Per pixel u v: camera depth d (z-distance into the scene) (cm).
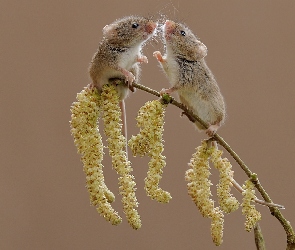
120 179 341
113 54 345
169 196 341
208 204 343
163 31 347
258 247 342
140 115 341
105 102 342
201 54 348
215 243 342
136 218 340
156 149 341
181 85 347
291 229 342
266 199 342
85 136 341
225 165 342
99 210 341
